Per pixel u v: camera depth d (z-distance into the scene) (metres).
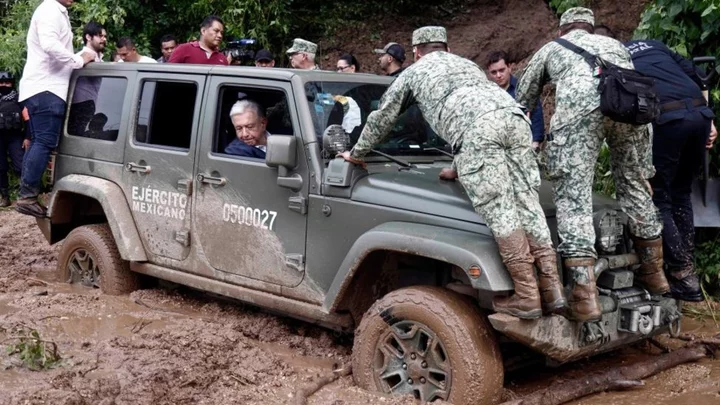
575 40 4.74
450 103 4.34
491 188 4.14
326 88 5.22
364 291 4.93
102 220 7.00
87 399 4.27
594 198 5.00
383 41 12.25
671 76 5.35
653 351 5.48
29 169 6.59
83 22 11.38
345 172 4.79
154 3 12.27
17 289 6.56
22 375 4.58
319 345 5.32
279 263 5.13
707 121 5.34
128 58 8.88
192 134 5.59
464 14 12.29
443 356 4.36
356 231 4.76
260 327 5.49
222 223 5.43
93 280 6.54
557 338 4.29
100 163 6.26
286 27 11.98
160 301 6.13
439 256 4.28
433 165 5.27
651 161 4.80
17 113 10.49
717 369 5.10
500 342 4.63
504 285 4.13
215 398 4.47
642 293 4.77
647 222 4.75
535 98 4.96
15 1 12.56
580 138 4.51
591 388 4.63
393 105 4.59
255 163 5.23
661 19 6.52
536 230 4.23
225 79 5.46
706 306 6.38
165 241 5.82
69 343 5.16
